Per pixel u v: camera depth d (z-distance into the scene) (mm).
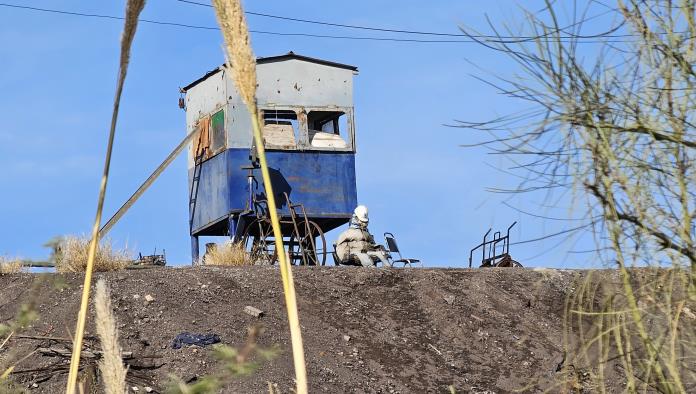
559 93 10188
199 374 32469
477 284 44531
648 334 10477
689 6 10195
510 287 44406
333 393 34156
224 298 39656
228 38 6352
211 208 60594
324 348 37344
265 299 40281
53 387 30031
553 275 44906
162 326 36250
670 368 9875
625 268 10039
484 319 41500
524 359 38438
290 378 32906
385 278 44219
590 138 10148
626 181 10062
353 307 41250
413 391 35719
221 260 52719
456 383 36625
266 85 59906
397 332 39844
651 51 10297
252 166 58438
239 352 7281
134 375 32156
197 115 62438
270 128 59625
